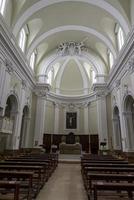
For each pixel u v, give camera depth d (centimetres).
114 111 1392
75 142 1691
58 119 1881
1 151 941
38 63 1620
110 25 1250
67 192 421
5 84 891
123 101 1102
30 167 362
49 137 1733
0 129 772
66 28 1344
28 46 1276
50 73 1945
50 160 634
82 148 1708
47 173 549
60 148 1522
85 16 1238
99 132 1455
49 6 1105
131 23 952
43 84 1537
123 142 1092
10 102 1123
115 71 1203
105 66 1598
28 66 1280
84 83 1995
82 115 1909
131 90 961
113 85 1365
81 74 2019
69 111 1933
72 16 1245
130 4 966
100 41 1425
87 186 376
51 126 1808
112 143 1383
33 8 1039
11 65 964
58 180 570
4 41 840
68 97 1962
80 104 1950
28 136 1407
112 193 350
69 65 1994
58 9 1165
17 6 969
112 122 1412
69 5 1137
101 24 1256
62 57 1675
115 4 988
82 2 1095
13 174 290
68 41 1578
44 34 1325
